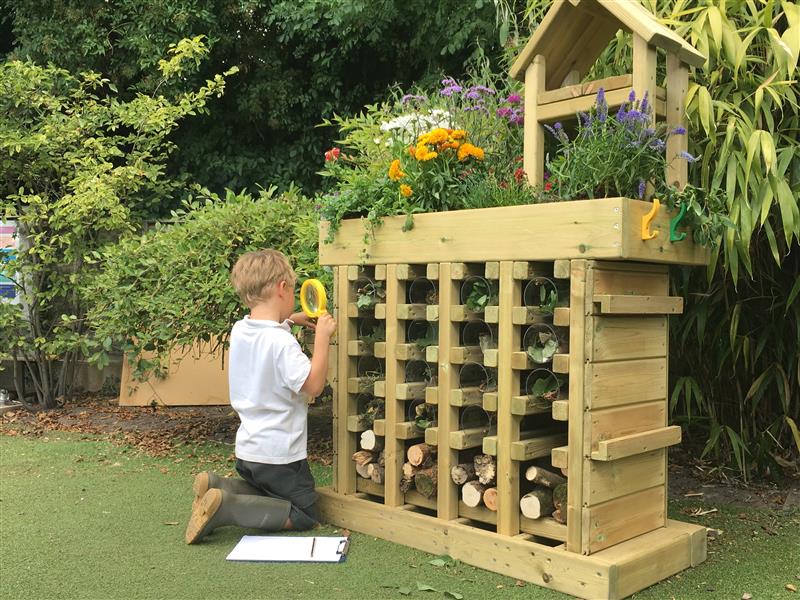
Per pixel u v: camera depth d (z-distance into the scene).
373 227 2.89
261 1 8.13
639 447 2.40
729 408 3.85
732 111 3.05
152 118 5.90
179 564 2.49
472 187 2.74
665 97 2.56
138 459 4.19
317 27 8.23
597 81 2.58
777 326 3.58
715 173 2.96
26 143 5.49
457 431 2.63
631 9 2.49
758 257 3.45
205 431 5.04
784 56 2.96
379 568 2.48
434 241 2.68
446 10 7.25
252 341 2.84
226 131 8.52
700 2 3.27
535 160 2.76
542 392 2.48
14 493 3.41
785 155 3.03
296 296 4.17
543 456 2.62
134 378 4.96
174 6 7.72
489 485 2.58
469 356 2.62
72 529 2.87
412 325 2.86
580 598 2.23
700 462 3.95
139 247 4.81
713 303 3.50
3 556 2.56
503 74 4.31
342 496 2.99
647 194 2.41
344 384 3.03
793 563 2.57
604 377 2.33
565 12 2.61
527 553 2.37
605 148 2.34
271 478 2.84
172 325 4.54
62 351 5.63
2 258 5.84
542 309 2.46
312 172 8.66
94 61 7.86
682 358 3.89
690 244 2.51
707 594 2.29
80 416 5.62
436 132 2.79
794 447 3.93
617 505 2.40
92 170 5.69
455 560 2.55
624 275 2.40
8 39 8.54
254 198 8.62
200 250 4.58
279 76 8.50
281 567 2.47
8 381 6.56
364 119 4.13
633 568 2.27
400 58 8.45
